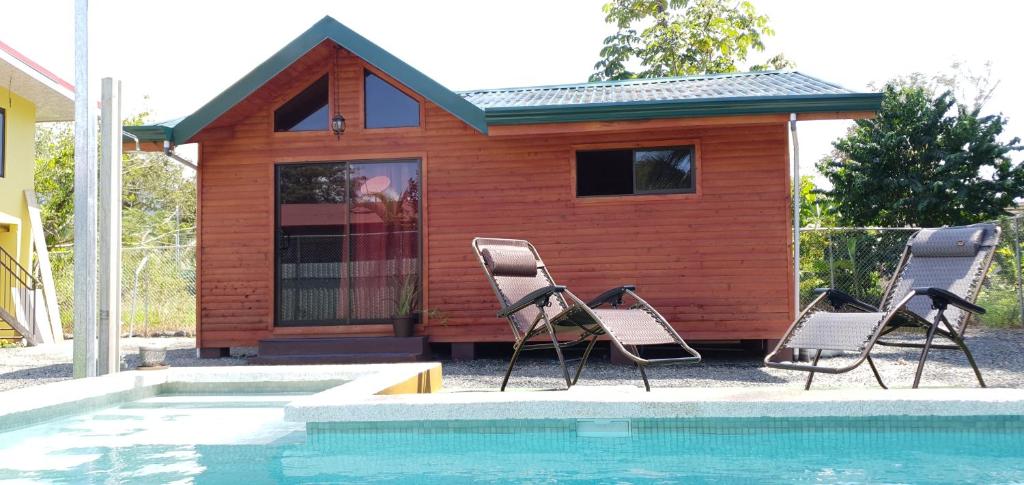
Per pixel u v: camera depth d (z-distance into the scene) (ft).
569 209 30.04
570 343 20.13
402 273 30.81
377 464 12.51
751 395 14.01
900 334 35.47
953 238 18.85
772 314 28.76
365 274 30.94
